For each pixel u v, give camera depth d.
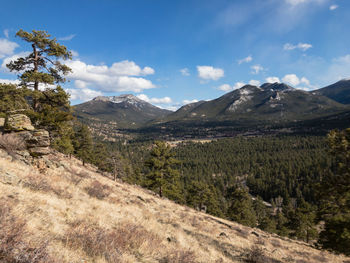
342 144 9.34
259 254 8.63
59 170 12.41
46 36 17.05
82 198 8.57
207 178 123.81
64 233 4.55
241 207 47.19
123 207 10.24
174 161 31.42
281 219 59.81
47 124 16.27
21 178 7.37
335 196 9.70
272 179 123.75
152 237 6.38
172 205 22.94
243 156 182.88
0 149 9.70
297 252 14.35
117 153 41.03
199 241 9.30
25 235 3.39
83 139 42.06
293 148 198.00
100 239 4.54
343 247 10.45
